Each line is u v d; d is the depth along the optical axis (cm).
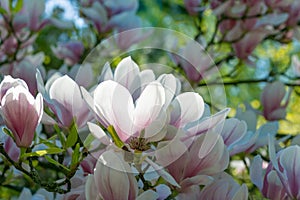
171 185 113
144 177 109
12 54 223
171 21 352
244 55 246
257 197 126
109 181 106
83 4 245
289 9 243
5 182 157
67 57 248
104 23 230
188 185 113
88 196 107
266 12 238
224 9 237
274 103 202
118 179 105
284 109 203
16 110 113
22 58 221
